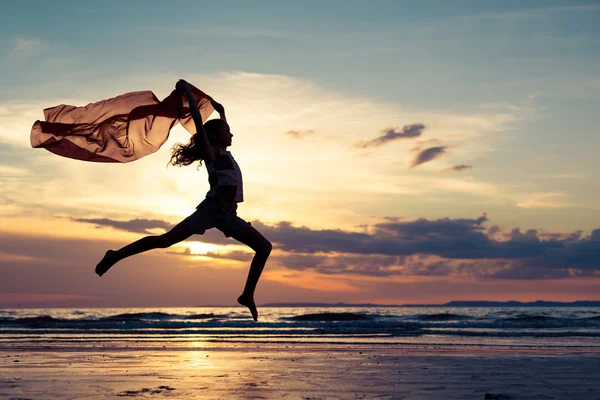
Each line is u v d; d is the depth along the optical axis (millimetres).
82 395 4559
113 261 4910
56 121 5773
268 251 5152
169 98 5805
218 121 5211
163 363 7730
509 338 16750
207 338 16578
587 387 5160
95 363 7742
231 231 5059
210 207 4980
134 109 5832
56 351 10406
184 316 48344
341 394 4652
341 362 7848
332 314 42531
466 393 4750
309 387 5086
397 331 21203
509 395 4617
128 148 5941
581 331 21016
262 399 4359
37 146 5770
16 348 11438
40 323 29359
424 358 8531
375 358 8555
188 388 4992
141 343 13570
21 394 4625
